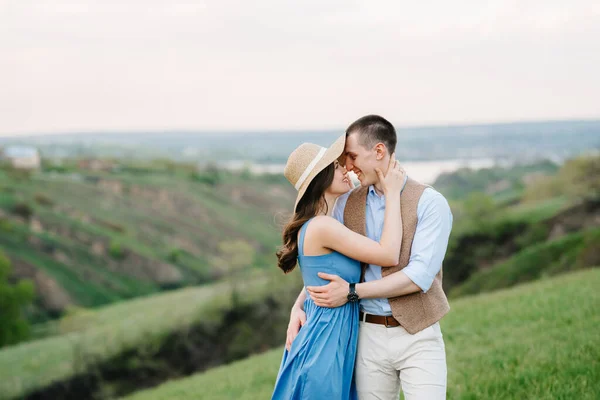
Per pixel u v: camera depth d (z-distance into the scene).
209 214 91.25
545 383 4.46
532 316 7.46
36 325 59.31
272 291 41.56
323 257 3.12
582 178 54.06
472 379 5.05
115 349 37.97
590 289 8.42
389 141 3.13
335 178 3.21
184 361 38.06
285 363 3.22
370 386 3.18
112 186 96.25
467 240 49.69
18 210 79.44
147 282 71.19
